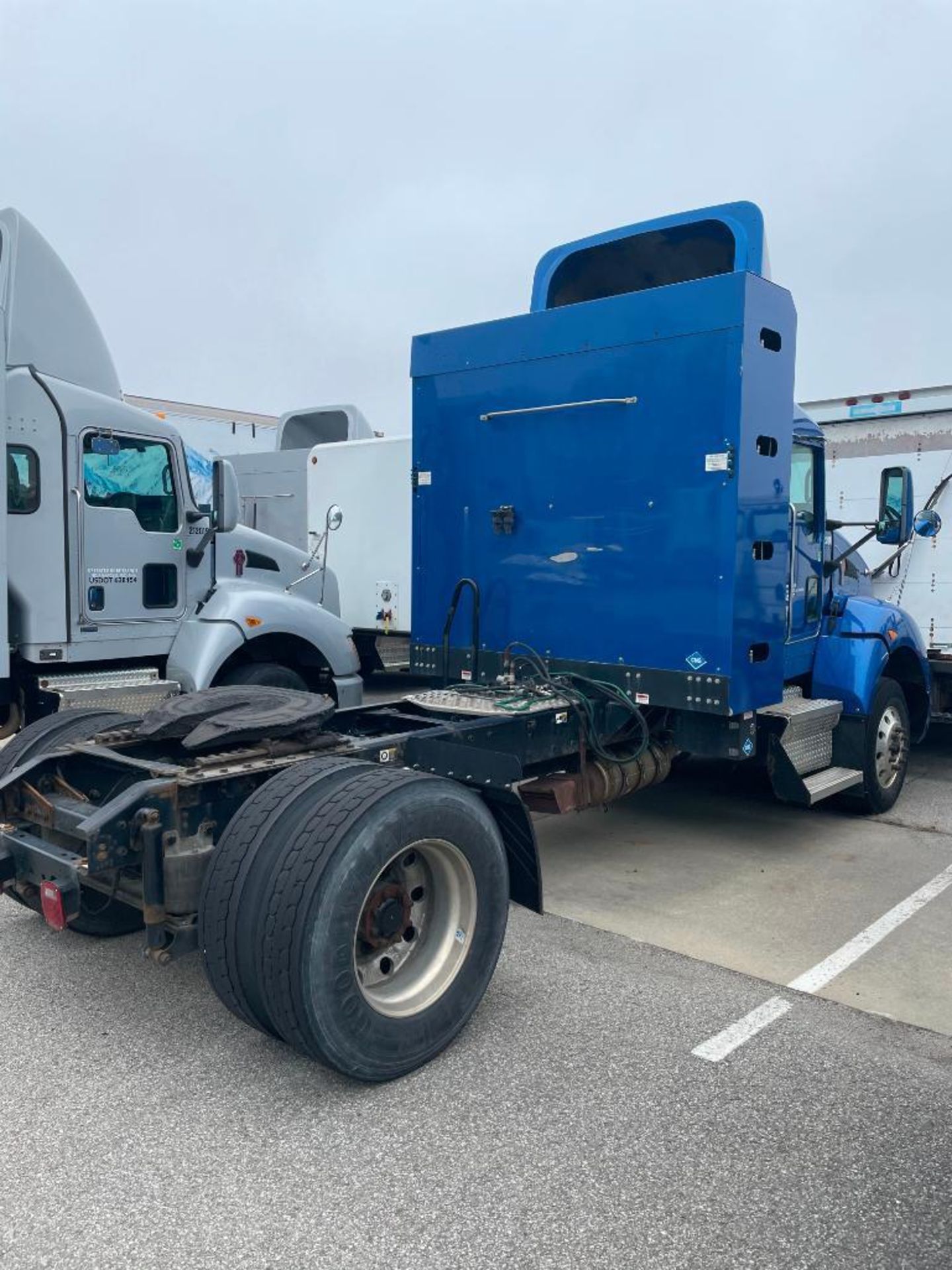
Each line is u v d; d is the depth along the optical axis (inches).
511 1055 129.0
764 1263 90.8
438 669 225.0
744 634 177.8
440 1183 101.9
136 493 253.6
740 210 199.6
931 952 165.5
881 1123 113.8
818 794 211.8
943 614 286.0
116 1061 127.0
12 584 229.1
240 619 266.5
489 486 212.1
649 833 235.6
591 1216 97.0
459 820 128.3
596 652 195.8
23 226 236.1
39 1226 95.0
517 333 204.2
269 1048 130.9
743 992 149.2
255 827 118.1
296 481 468.1
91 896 159.5
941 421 281.3
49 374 239.5
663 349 180.7
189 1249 92.1
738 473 172.2
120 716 165.6
